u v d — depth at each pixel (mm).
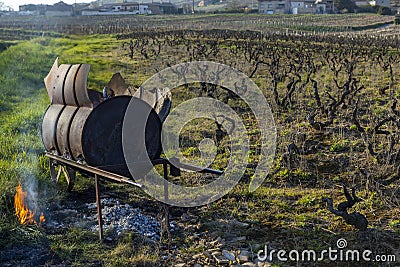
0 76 19250
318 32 55969
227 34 40906
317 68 21469
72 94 7117
